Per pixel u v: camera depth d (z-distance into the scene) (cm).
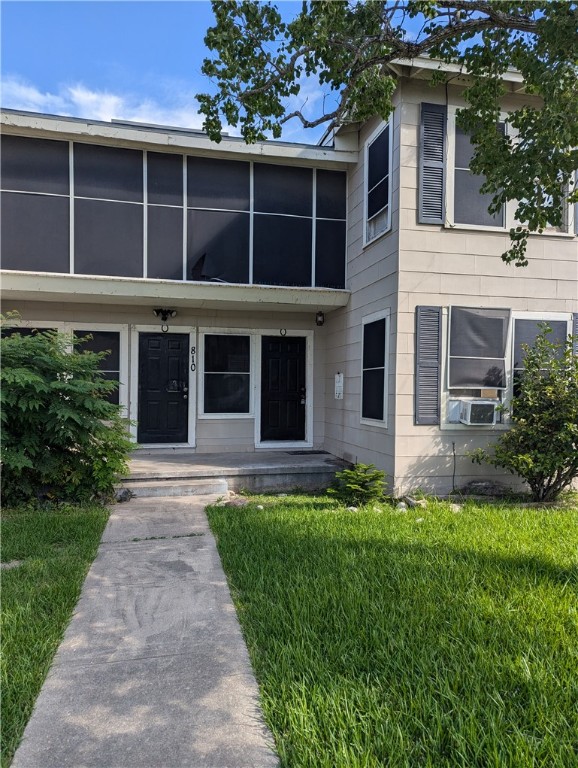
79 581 361
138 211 773
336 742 197
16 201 729
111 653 272
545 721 207
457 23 389
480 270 670
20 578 363
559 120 348
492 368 673
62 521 507
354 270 809
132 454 829
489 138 457
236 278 809
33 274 720
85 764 192
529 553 404
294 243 831
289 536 455
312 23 379
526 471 604
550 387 604
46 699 232
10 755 198
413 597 321
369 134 753
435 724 204
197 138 764
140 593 348
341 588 335
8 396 532
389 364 666
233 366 901
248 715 221
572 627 283
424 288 654
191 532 492
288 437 928
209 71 414
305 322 923
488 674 238
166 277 783
